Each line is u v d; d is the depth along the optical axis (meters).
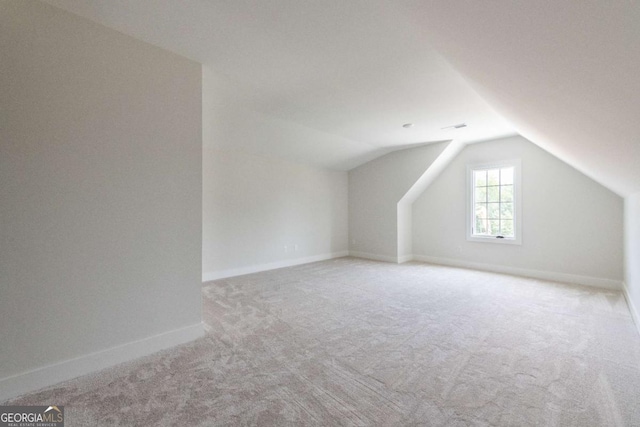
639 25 0.59
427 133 4.45
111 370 1.88
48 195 1.71
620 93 0.99
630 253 3.14
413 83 2.70
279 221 5.32
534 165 4.41
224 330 2.54
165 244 2.21
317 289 3.84
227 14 1.76
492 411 1.50
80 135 1.82
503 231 4.85
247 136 4.25
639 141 1.34
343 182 6.52
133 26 1.90
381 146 5.35
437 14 1.13
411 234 6.09
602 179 3.26
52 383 1.71
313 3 1.63
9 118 1.59
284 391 1.68
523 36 0.95
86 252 1.84
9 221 1.59
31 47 1.65
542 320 2.74
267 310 3.04
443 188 5.56
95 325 1.88
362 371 1.89
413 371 1.88
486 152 4.95
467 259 5.24
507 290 3.75
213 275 4.42
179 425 1.41
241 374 1.85
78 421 1.43
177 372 1.87
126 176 2.01
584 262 3.99
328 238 6.21
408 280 4.30
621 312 2.93
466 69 1.87
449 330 2.53
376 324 2.67
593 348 2.18
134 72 2.04
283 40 2.04
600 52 0.80
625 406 1.53
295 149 4.98
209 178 4.39
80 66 1.81
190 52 2.22
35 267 1.67
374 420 1.44
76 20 1.79
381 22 1.80
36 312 1.67
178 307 2.27
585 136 1.82
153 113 2.13
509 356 2.07
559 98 1.40
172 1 1.65
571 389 1.68
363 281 4.26
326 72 2.51
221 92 2.95
